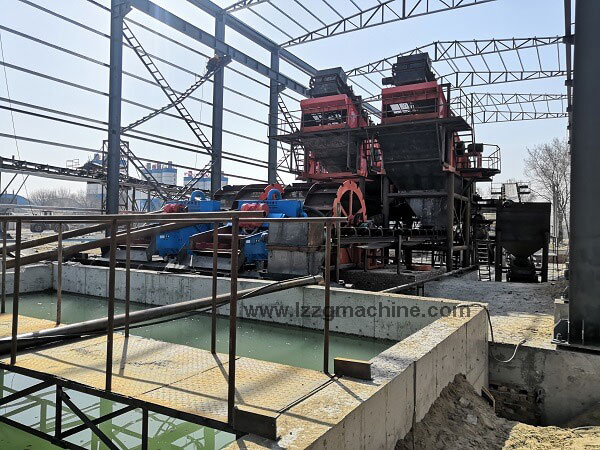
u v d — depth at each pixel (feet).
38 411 17.88
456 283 43.62
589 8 18.93
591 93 18.95
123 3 56.34
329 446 9.20
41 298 37.68
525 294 36.65
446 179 51.52
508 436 15.61
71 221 13.11
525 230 53.72
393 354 14.25
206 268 36.70
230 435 16.29
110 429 16.48
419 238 46.01
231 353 9.93
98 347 15.65
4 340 14.11
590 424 19.04
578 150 19.42
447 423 14.73
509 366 21.72
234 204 41.93
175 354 14.98
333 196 48.55
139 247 43.86
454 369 17.40
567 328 21.50
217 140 73.82
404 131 49.32
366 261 43.27
